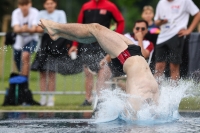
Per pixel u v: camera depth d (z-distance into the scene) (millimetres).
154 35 24047
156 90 14867
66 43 24016
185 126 14148
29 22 26000
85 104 23250
